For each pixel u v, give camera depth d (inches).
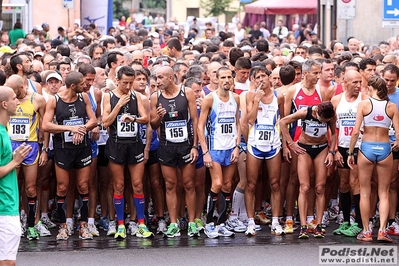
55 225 1114.1
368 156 991.0
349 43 1695.4
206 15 6008.9
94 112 1068.5
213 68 1096.8
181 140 1015.0
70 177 1046.4
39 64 1207.6
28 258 927.7
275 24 3782.0
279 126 1040.8
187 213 1133.7
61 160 1007.0
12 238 760.3
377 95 988.6
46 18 3757.4
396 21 1611.7
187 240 1017.5
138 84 1037.8
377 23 2423.7
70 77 992.9
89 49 1551.4
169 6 5964.6
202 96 1080.2
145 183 1111.6
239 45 1743.4
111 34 2736.2
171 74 1009.5
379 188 1002.1
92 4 2709.2
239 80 1114.7
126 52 1350.9
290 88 1053.8
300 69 1135.6
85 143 1013.2
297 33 3225.9
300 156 1019.9
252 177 1037.2
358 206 1039.6
